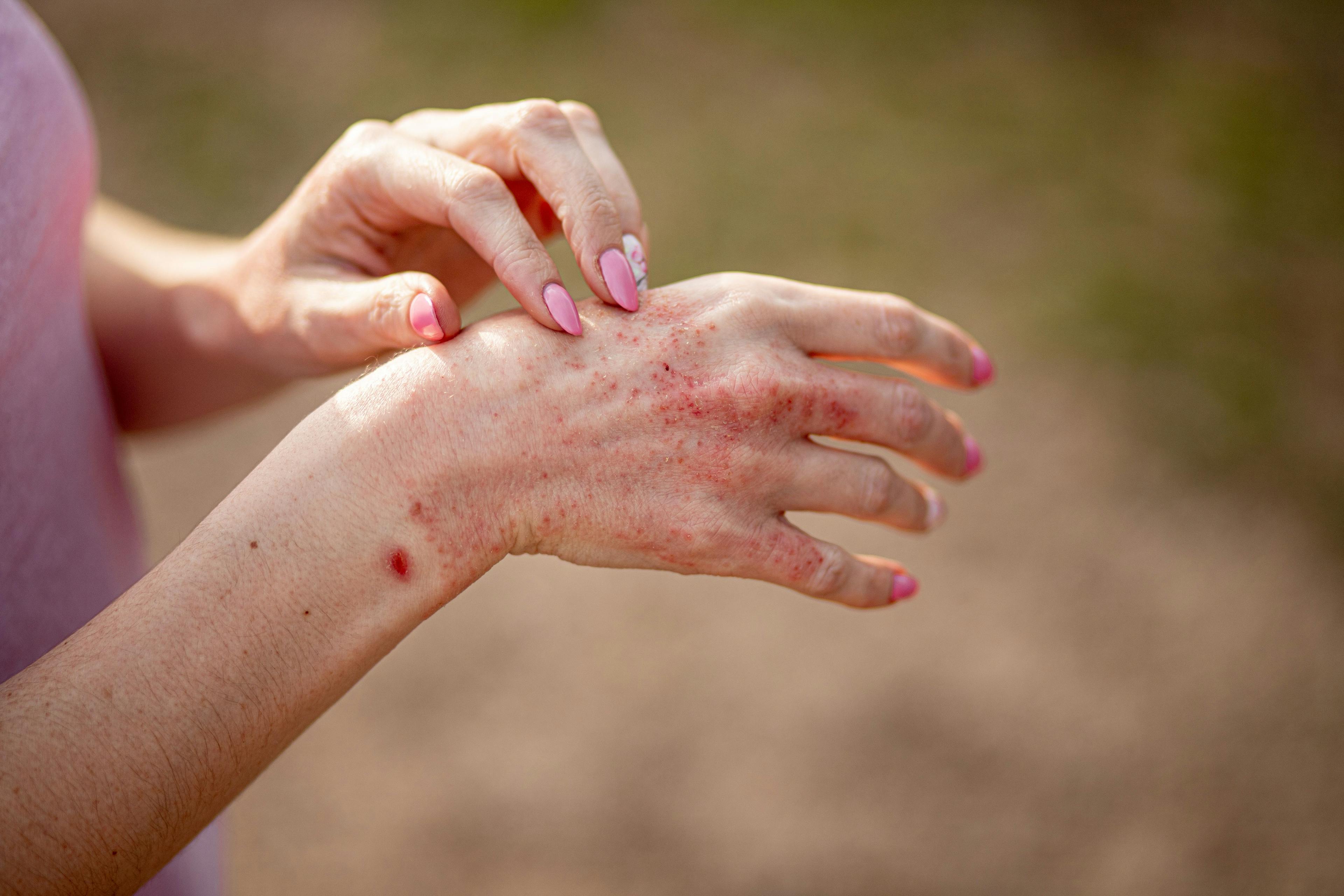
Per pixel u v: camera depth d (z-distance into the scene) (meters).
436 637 2.32
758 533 0.73
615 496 0.69
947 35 4.12
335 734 2.15
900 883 1.99
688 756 2.15
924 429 0.79
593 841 2.02
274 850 1.98
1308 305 3.16
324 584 0.61
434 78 3.66
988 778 2.13
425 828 2.02
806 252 3.22
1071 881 2.00
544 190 0.77
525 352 0.69
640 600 2.41
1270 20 4.31
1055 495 2.64
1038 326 3.06
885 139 3.65
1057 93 3.91
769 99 3.77
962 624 2.38
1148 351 3.00
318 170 0.82
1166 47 4.16
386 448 0.64
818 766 2.14
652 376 0.70
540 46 3.85
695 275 3.12
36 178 0.71
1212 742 2.19
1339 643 2.35
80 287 0.83
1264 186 3.57
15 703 0.53
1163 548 2.53
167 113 3.44
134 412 1.04
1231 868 2.02
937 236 3.32
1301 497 2.65
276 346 0.88
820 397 0.73
